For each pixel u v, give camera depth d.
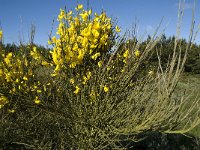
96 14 1.25
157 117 1.00
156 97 1.12
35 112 1.34
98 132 1.20
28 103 1.20
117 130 1.15
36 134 1.29
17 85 1.21
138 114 1.11
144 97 1.18
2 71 1.20
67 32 1.20
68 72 1.22
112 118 1.21
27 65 1.25
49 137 1.29
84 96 1.21
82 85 1.27
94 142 1.26
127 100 1.22
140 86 1.20
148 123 1.02
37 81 1.26
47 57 1.26
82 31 1.18
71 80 1.21
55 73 1.22
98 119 1.20
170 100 1.00
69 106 1.22
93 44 1.20
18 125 1.26
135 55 1.22
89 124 1.20
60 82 1.23
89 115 1.22
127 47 1.28
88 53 1.22
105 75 1.23
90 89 1.25
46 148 1.22
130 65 1.23
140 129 1.06
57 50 1.20
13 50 1.29
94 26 1.20
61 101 1.24
